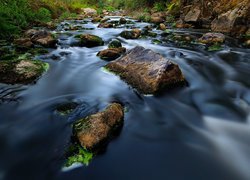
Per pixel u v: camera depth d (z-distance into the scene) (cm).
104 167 318
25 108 443
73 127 363
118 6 3666
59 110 437
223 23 1138
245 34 1022
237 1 1130
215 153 355
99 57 768
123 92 527
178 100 507
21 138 362
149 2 2380
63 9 2183
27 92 508
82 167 314
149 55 586
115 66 631
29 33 978
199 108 482
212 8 1291
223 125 425
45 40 889
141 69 555
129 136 379
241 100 513
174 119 441
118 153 343
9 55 709
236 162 340
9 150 340
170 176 312
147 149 357
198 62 745
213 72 666
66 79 598
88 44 923
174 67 534
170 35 1114
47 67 649
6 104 457
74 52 840
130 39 1077
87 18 2053
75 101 475
